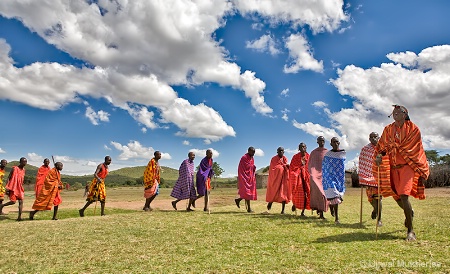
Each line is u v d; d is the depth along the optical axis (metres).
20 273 5.35
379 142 7.59
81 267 5.58
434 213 10.70
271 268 5.14
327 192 9.84
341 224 9.18
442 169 28.52
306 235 7.54
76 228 9.20
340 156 10.12
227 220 10.09
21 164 13.08
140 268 5.38
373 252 5.77
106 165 13.56
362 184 9.12
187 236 7.86
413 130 7.03
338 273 4.77
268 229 8.47
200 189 13.34
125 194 30.02
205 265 5.42
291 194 11.92
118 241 7.48
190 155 13.98
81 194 31.36
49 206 12.38
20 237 8.16
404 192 6.88
